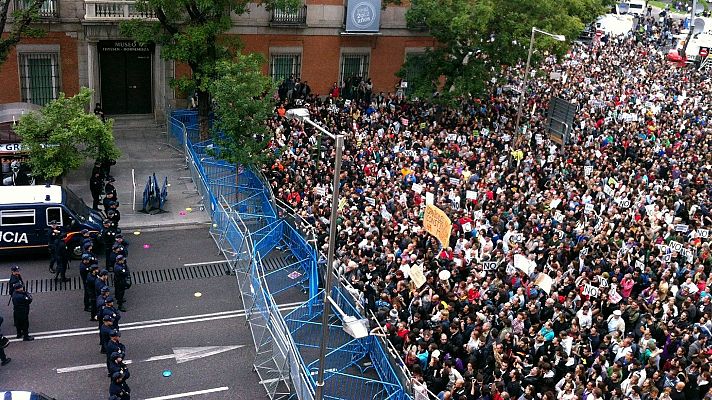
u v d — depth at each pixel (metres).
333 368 17.95
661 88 45.53
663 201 26.08
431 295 18.03
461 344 16.73
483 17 32.16
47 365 17.58
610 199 26.59
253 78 24.98
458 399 14.84
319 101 35.03
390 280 18.88
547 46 34.47
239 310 20.72
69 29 31.11
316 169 26.05
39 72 31.19
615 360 16.61
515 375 15.38
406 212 23.34
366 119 33.38
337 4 37.22
